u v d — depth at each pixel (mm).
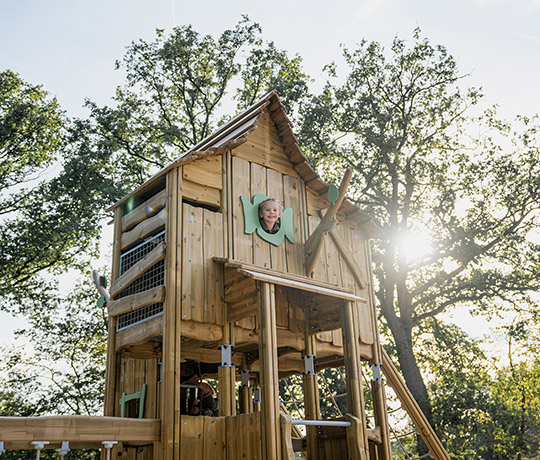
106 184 21922
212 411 11055
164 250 8781
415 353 24938
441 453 13766
